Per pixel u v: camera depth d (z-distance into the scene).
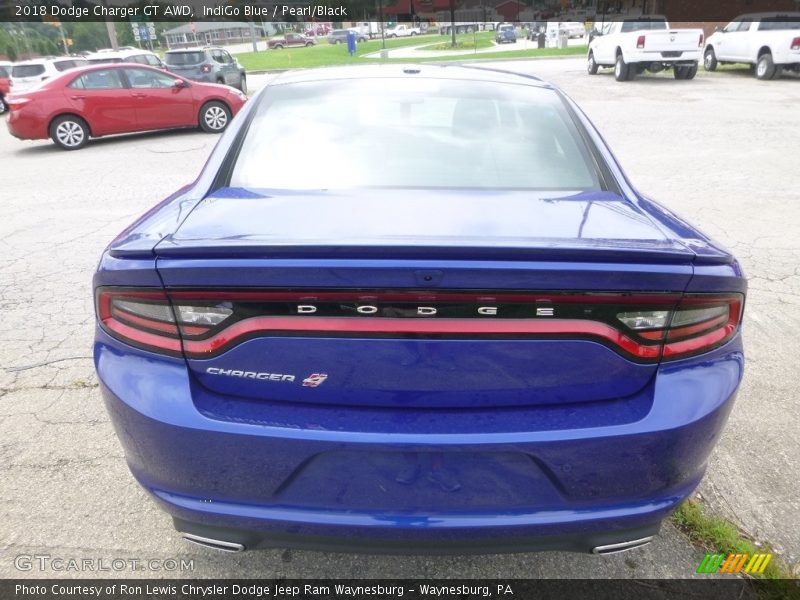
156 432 1.55
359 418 1.51
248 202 1.89
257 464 1.53
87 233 5.65
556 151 2.26
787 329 3.72
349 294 1.43
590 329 1.48
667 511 1.64
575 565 2.06
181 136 11.85
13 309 4.00
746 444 2.66
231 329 1.49
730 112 11.95
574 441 1.50
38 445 2.63
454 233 1.60
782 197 6.48
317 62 32.47
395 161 2.15
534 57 29.55
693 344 1.58
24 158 9.98
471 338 1.46
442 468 1.52
